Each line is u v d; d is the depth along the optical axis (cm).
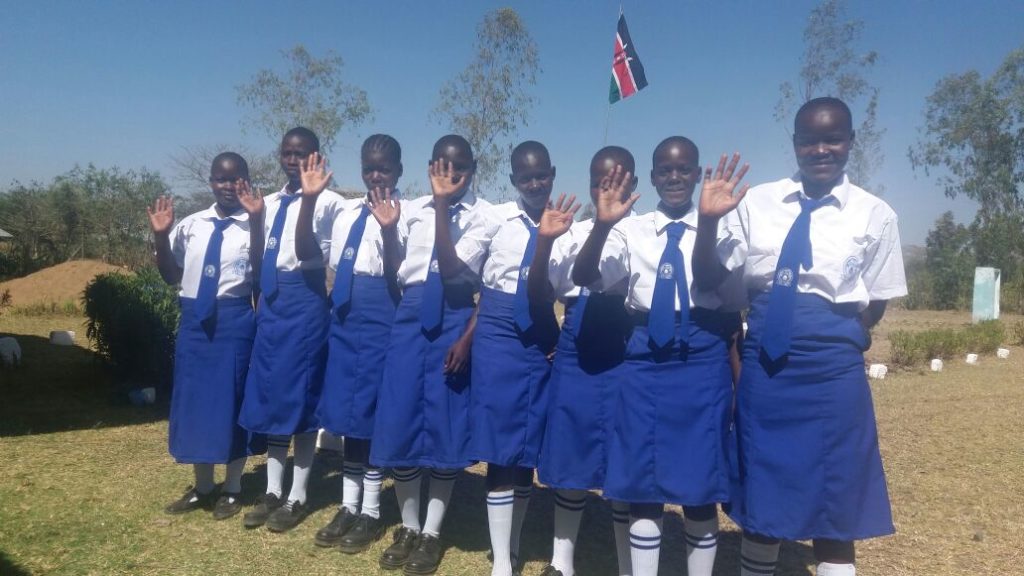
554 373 382
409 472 429
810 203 323
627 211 330
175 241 493
